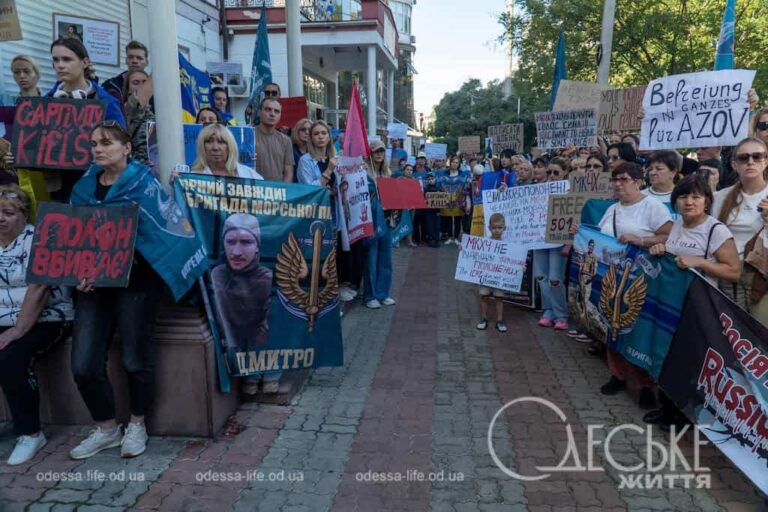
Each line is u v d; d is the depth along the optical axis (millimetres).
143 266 3486
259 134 5895
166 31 3836
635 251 4289
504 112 41625
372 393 4625
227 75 12266
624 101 7238
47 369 3918
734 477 3428
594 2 14766
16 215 3707
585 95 8047
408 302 7695
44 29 8094
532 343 5945
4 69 7344
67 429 3930
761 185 3936
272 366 4230
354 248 7566
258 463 3533
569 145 7910
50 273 3311
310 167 6137
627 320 4285
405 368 5199
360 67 19672
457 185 12781
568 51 15969
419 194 9047
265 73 7902
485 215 6488
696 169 5367
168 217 3533
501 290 6336
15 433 3891
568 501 3176
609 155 6414
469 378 4969
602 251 4707
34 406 3600
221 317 3947
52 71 8266
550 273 6348
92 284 3277
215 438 3838
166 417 3820
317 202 4387
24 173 3990
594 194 5801
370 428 4016
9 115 5004
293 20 7344
